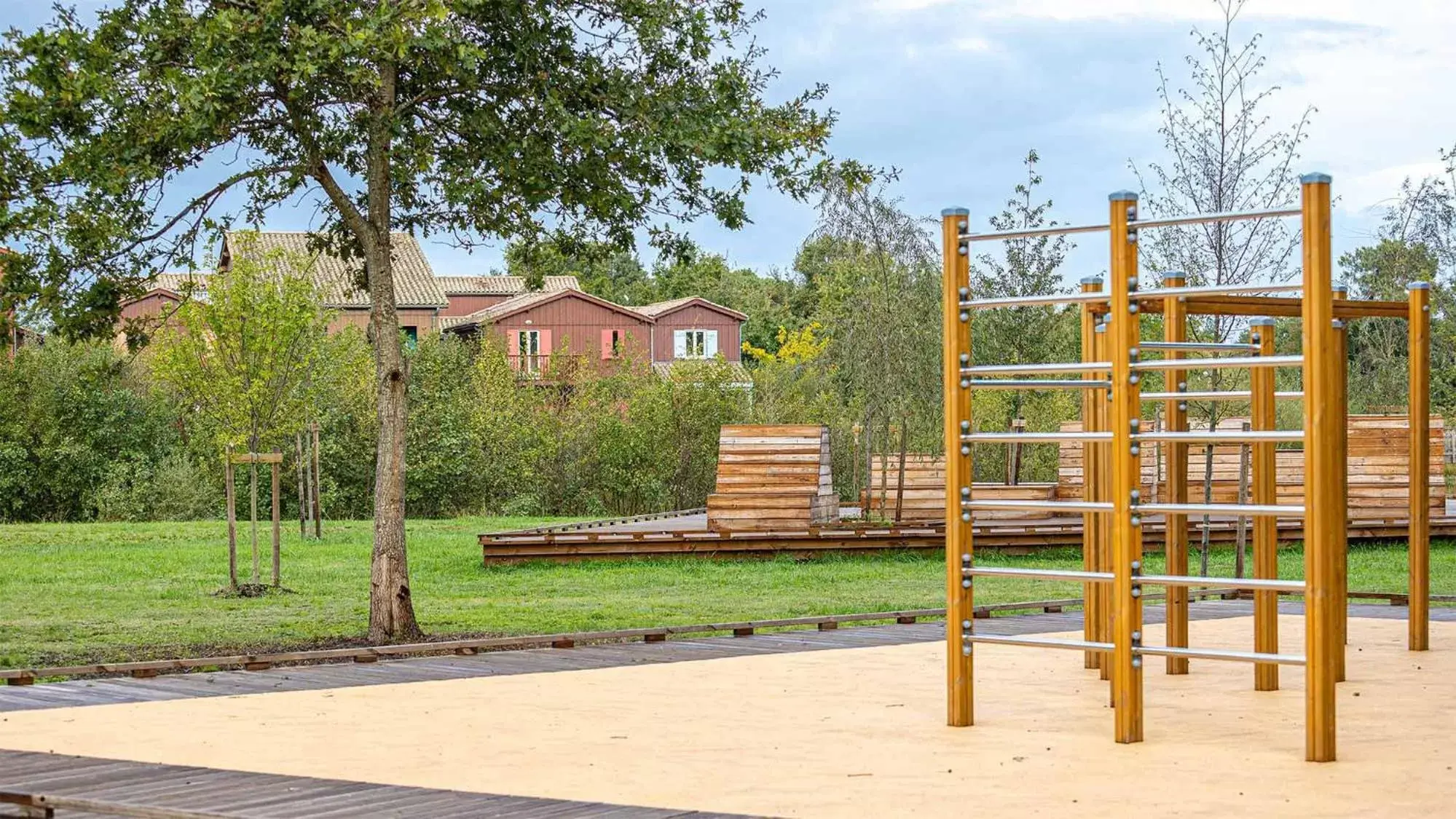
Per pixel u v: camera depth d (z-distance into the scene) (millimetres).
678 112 11508
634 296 69875
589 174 11734
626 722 7125
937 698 7820
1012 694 7906
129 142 10531
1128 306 6395
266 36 10086
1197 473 22531
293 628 12844
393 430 11406
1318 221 5859
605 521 26250
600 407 38719
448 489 37562
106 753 6379
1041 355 23578
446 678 8945
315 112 11453
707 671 9062
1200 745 6309
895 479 24250
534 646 10648
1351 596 13383
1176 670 8555
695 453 37656
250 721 7262
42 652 11320
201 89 9891
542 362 48594
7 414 34906
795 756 6156
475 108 11742
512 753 6316
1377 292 26141
